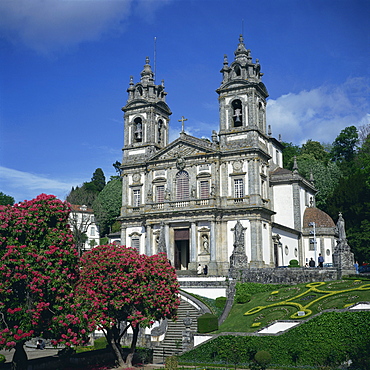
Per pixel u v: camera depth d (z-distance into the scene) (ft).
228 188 217.97
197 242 216.33
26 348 166.81
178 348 135.33
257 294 158.30
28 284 102.17
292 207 250.37
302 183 259.19
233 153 217.77
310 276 156.87
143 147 244.42
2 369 114.93
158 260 130.00
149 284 123.75
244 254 178.81
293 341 111.86
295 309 129.18
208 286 169.48
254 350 114.93
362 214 258.37
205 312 150.61
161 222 222.07
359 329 106.42
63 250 108.58
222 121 225.56
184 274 208.64
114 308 117.80
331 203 279.90
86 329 109.29
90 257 121.90
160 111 253.03
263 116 232.32
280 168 267.80
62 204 114.01
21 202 113.50
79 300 112.06
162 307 123.34
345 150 382.22
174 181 228.84
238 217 212.84
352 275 149.38
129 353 124.26
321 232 249.34
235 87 223.92
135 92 252.83
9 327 100.68
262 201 216.13
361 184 267.39
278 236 227.40
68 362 124.77
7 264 100.42
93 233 386.73
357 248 240.32
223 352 119.44
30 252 103.35
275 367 110.22
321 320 111.55
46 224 109.50
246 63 226.38
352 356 102.99
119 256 120.98
